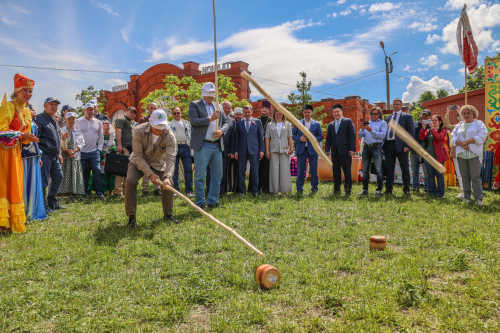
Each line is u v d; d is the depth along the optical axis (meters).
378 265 3.34
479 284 2.87
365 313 2.41
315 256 3.63
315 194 8.00
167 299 2.68
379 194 7.99
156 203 6.77
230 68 24.36
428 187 8.27
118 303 2.63
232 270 3.25
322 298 2.67
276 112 8.03
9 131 4.70
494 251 3.73
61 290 2.87
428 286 2.88
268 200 7.00
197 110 6.24
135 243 4.14
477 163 6.65
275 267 3.15
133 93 30.19
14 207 4.75
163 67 26.97
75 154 7.37
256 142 7.71
